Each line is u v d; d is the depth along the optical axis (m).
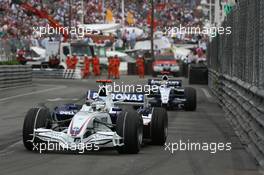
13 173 26.48
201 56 177.88
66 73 139.50
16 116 55.28
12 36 171.88
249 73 43.06
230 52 61.59
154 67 148.62
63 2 197.62
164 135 36.50
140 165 29.00
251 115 36.97
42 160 30.02
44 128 32.25
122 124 31.59
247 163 30.52
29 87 102.06
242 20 48.94
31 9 154.88
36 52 170.62
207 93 91.69
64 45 151.88
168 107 64.25
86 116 31.50
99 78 140.38
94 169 27.58
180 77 154.12
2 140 38.34
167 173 27.05
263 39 34.44
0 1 180.50
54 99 75.62
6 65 93.19
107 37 170.00
